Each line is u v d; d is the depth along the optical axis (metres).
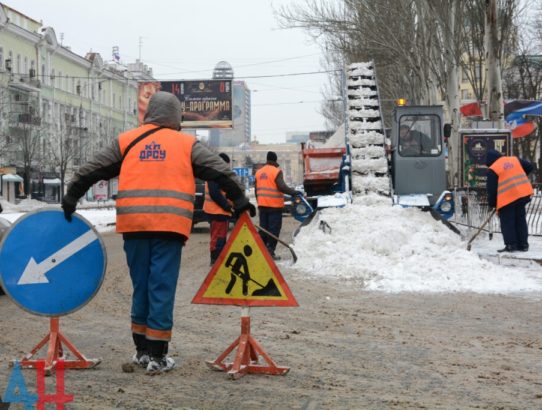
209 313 11.81
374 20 43.69
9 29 78.25
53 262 7.68
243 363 7.84
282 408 6.59
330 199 20.36
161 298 7.68
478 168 33.50
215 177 7.82
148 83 78.00
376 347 9.24
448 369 8.12
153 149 7.78
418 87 49.91
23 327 10.63
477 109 44.91
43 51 87.38
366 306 12.43
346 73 25.42
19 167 81.19
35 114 81.50
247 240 7.90
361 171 21.88
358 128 22.91
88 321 11.10
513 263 16.92
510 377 7.78
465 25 41.47
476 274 15.02
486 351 9.04
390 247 17.11
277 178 19.52
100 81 103.31
